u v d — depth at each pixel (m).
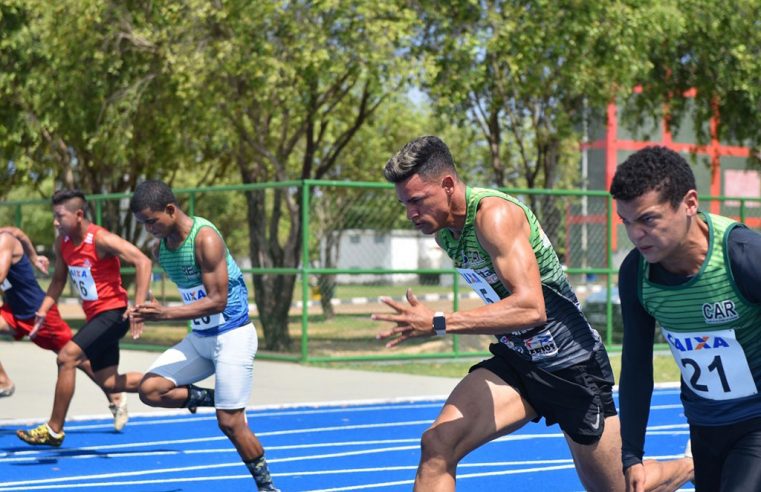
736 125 43.97
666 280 7.92
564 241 38.22
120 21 37.25
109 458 17.91
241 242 81.88
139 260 17.22
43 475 16.45
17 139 44.66
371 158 63.94
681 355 8.23
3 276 18.50
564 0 35.16
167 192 13.57
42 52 42.22
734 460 8.10
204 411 23.41
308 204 31.92
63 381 17.23
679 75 43.50
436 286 37.28
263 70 33.78
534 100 40.97
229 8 33.25
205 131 37.34
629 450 8.35
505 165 61.34
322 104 37.94
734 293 7.71
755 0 40.38
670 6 38.22
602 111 41.19
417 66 33.41
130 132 38.44
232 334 13.74
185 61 34.06
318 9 32.56
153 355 36.22
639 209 7.34
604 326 38.59
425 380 28.97
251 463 13.81
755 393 8.08
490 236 9.17
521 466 17.17
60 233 17.84
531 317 8.96
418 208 9.30
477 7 35.59
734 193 87.00
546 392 9.77
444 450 9.38
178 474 16.58
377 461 17.66
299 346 36.25
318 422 21.98
